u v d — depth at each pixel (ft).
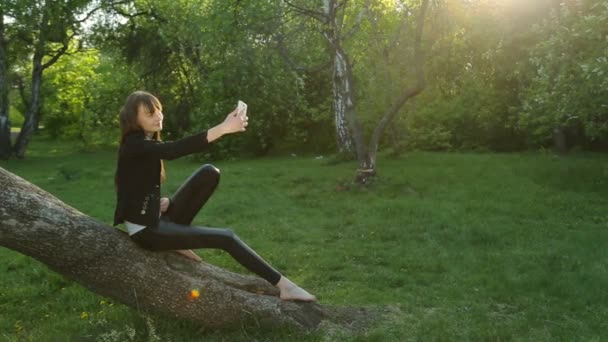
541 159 58.39
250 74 64.34
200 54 82.53
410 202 39.86
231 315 17.06
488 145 72.43
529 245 29.27
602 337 17.89
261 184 51.39
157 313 16.88
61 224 15.65
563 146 64.34
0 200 15.07
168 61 96.73
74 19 89.25
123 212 15.89
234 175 58.08
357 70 64.44
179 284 16.66
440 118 72.13
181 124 92.02
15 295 23.93
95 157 89.66
